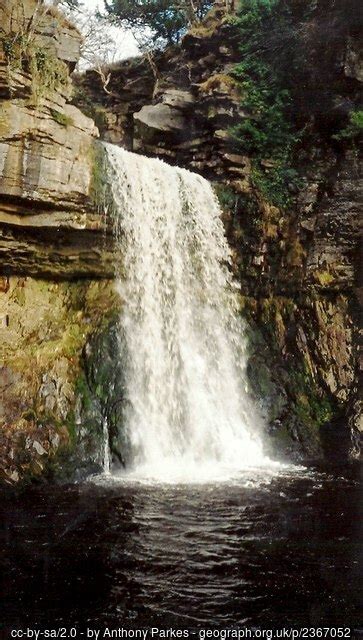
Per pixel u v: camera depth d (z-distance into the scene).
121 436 10.10
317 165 14.43
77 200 10.24
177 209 12.86
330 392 13.69
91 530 6.70
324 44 14.40
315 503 8.02
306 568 5.86
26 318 10.26
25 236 9.96
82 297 11.18
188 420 11.55
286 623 4.81
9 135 9.05
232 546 6.35
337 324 14.26
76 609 4.99
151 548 6.24
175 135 16.81
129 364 11.06
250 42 15.79
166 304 12.34
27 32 9.35
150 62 19.89
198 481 9.05
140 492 8.26
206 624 4.77
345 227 14.16
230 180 14.60
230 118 15.28
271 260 14.26
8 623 4.73
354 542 6.54
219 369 12.75
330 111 14.37
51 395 9.73
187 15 23.61
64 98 10.31
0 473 8.35
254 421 12.41
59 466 8.97
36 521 6.96
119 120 20.36
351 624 4.79
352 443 12.80
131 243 11.66
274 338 13.99
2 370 9.44
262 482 9.20
